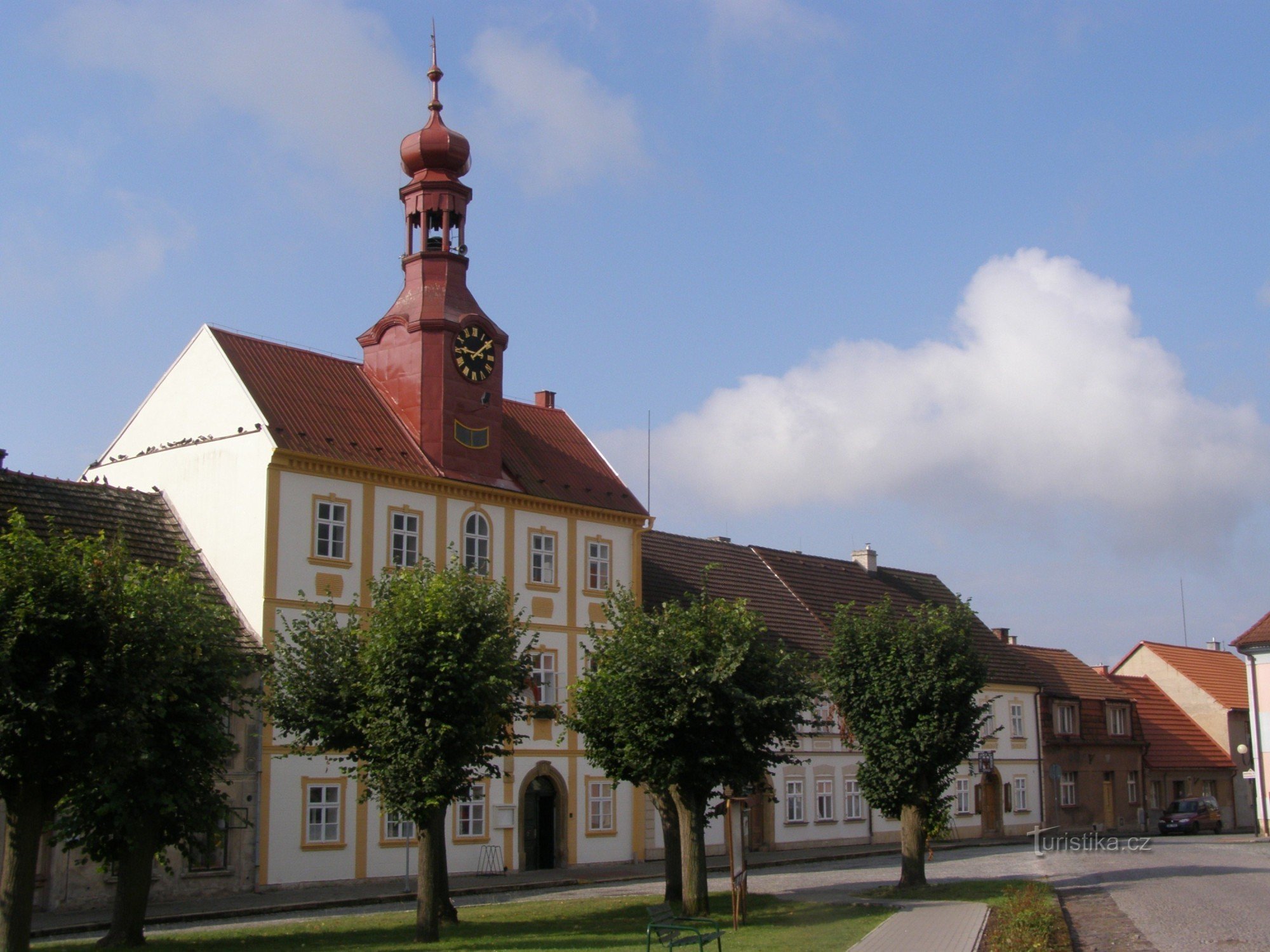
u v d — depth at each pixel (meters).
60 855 32.25
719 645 29.25
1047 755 73.00
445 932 27.00
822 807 58.03
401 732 25.61
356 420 43.03
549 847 45.84
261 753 37.34
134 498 40.38
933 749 34.28
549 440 50.56
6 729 20.42
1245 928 24.84
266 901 34.62
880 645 35.53
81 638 21.39
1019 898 29.44
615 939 25.12
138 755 22.80
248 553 39.12
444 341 44.81
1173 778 82.25
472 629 26.55
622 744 29.72
